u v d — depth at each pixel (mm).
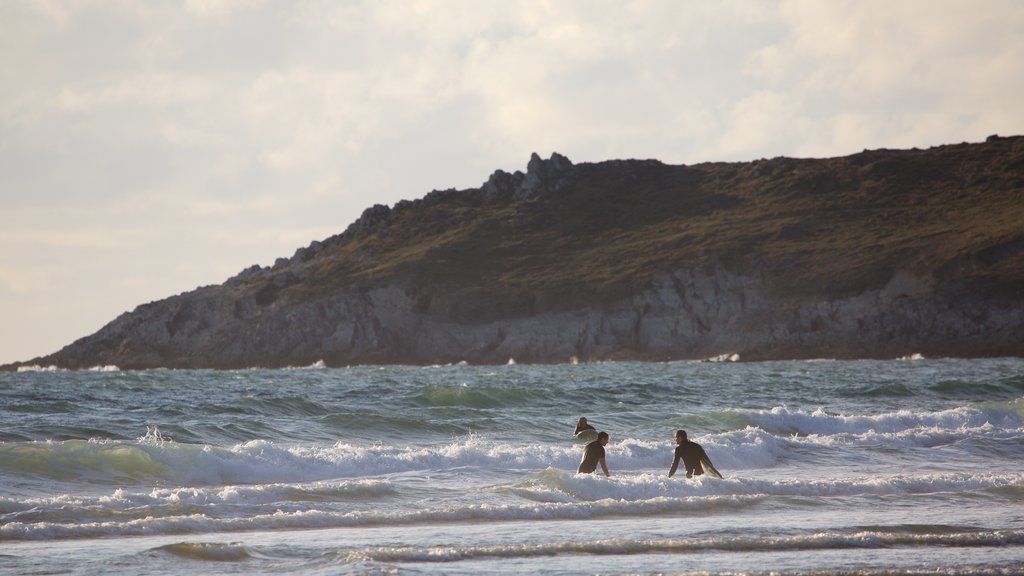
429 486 74312
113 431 102312
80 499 63281
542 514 63750
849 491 74688
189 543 50688
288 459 82438
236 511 61719
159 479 75562
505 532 57656
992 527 60000
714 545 53562
